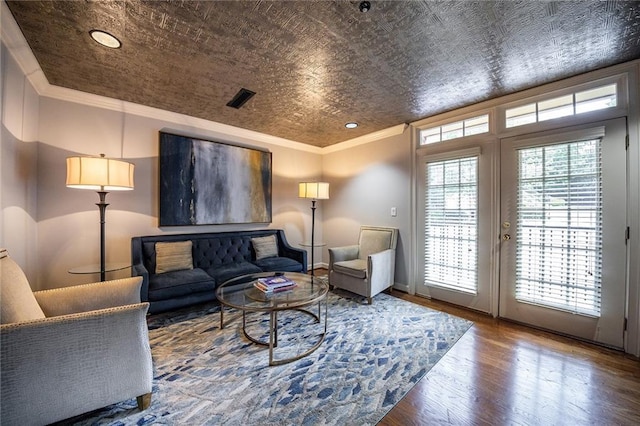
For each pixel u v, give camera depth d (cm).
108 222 283
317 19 157
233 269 304
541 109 246
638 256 200
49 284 251
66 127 258
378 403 149
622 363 189
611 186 210
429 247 329
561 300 232
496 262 272
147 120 305
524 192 254
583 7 146
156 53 194
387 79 232
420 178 342
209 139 351
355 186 429
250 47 186
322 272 461
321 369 180
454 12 151
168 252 289
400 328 244
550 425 135
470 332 237
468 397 154
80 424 133
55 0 143
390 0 142
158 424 133
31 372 114
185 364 185
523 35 172
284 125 362
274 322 215
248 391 158
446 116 312
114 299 175
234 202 375
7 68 179
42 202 247
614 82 210
